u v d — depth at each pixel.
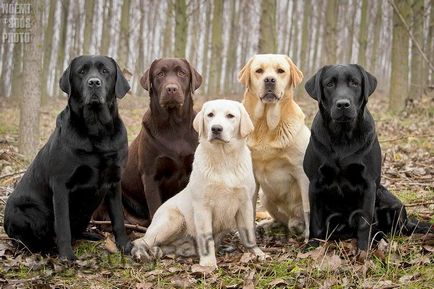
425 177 7.01
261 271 4.16
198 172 4.59
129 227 5.72
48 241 5.02
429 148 9.11
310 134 5.14
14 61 23.47
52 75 38.22
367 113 4.68
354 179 4.57
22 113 9.00
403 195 6.14
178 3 16.64
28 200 4.86
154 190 5.67
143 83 5.79
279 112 5.31
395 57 15.19
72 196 4.78
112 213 5.03
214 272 4.28
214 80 23.58
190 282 4.06
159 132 5.58
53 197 4.70
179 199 4.89
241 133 4.59
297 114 5.43
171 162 5.56
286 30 38.69
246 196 4.67
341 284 3.80
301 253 4.50
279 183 5.46
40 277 4.20
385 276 3.91
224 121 4.48
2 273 4.30
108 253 4.91
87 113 4.63
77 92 4.71
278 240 5.43
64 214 4.68
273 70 5.41
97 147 4.67
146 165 5.66
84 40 21.70
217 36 21.11
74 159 4.62
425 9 18.72
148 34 39.25
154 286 4.05
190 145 5.62
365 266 3.98
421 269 4.00
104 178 4.80
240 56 39.97
